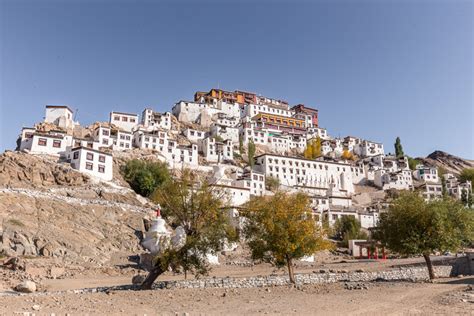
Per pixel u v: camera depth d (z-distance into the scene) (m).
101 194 76.44
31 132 105.12
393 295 28.34
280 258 36.91
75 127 130.50
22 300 23.64
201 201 31.52
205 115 176.25
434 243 38.91
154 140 123.75
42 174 75.88
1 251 48.97
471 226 40.41
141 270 48.88
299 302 24.98
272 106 198.25
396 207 42.12
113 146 115.00
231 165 136.62
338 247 87.50
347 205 127.19
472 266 51.78
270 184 126.06
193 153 130.38
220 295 28.38
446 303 24.02
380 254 79.00
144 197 88.62
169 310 21.75
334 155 180.50
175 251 30.86
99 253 55.53
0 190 63.78
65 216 63.72
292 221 37.31
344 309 22.11
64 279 40.44
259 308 22.47
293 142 176.38
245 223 38.97
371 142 193.62
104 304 23.17
